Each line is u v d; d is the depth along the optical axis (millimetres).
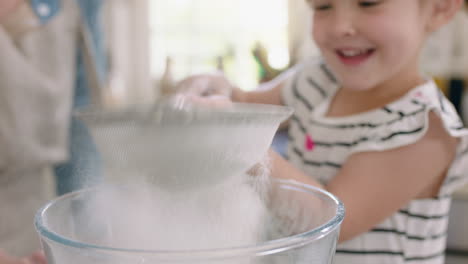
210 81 883
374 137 885
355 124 960
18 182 1219
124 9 3787
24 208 1229
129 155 521
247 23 3715
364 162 866
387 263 943
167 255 451
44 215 534
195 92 834
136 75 3967
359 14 868
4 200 1193
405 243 945
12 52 1159
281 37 3391
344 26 866
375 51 887
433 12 922
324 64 1161
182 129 507
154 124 506
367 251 941
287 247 473
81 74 1390
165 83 874
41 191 1274
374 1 854
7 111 1159
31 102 1179
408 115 883
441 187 937
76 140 1137
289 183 587
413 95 920
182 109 504
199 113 506
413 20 878
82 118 526
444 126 877
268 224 565
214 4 3855
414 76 961
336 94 1081
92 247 464
